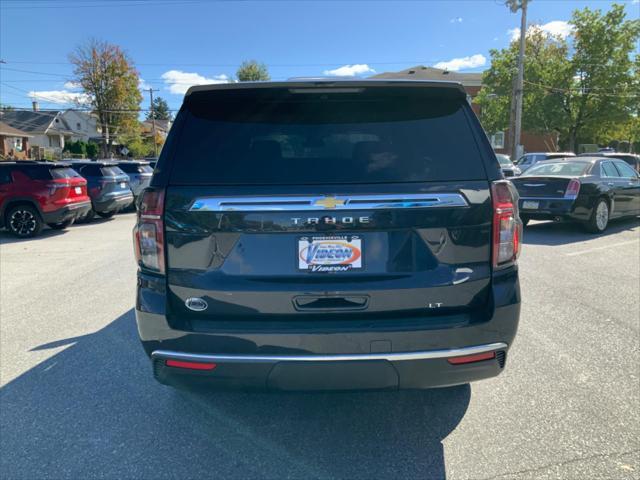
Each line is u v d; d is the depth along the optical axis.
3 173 10.97
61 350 4.39
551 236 9.89
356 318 2.61
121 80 64.75
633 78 34.88
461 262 2.63
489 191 2.64
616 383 3.64
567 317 5.04
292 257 2.58
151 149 73.06
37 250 9.44
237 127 2.71
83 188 12.22
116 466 2.74
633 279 6.49
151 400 3.49
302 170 2.61
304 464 2.76
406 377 2.60
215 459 2.81
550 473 2.65
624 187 10.56
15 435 3.05
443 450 2.88
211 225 2.59
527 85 37.12
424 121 2.73
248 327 2.58
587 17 35.47
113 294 6.22
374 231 2.58
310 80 2.71
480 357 2.64
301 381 2.59
